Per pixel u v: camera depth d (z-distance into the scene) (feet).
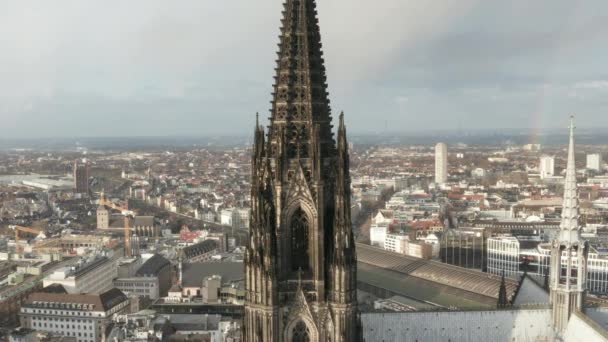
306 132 381.81
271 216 379.35
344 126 384.47
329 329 387.75
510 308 515.91
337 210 380.99
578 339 482.28
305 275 389.39
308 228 388.37
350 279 386.11
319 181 379.76
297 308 388.16
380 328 493.77
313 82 383.86
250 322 389.39
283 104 380.78
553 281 512.22
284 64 383.24
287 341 391.04
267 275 377.09
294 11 381.40
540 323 513.04
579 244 501.15
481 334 504.43
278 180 378.53
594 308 521.24
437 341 498.69
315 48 387.14
